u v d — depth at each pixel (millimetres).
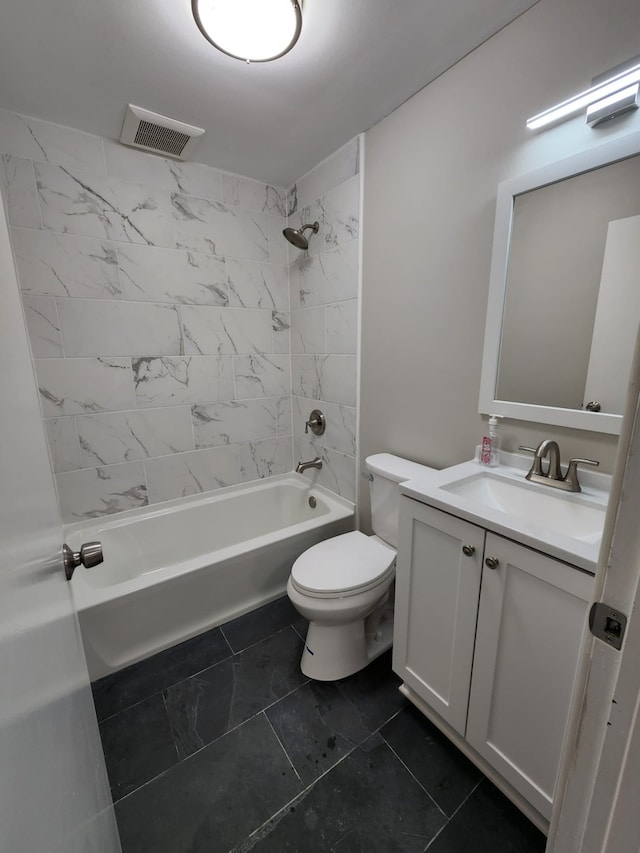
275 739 1251
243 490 2410
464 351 1420
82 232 1729
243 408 2352
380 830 1012
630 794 427
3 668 323
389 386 1785
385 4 1056
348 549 1605
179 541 2172
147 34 1143
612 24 930
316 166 1989
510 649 940
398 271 1644
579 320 1098
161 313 1986
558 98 1055
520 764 958
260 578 1873
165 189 1892
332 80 1364
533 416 1214
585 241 1062
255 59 1166
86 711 726
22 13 1051
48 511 693
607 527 418
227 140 1743
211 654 1616
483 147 1257
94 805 640
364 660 1511
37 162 1593
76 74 1310
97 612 1445
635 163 953
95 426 1900
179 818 1044
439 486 1167
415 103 1452
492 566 938
